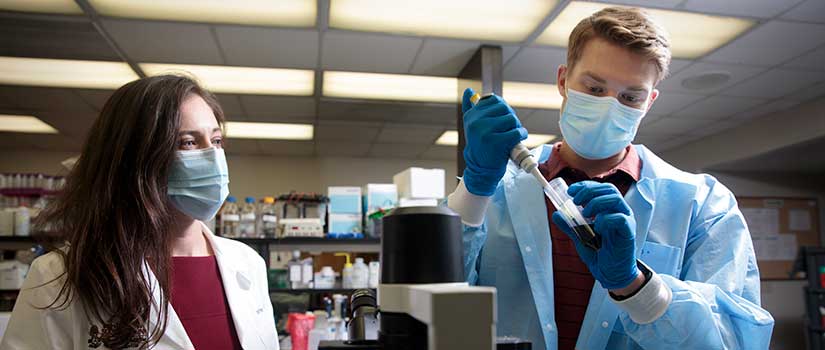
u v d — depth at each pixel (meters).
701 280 0.80
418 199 3.14
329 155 7.07
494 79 3.22
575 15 2.81
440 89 4.14
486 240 0.90
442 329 0.33
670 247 0.81
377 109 4.76
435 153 6.87
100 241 0.89
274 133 5.75
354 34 3.06
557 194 0.64
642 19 0.77
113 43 3.18
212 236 1.14
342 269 3.80
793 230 6.09
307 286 3.29
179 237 1.05
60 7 2.71
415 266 0.40
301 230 3.30
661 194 0.86
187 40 3.13
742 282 0.78
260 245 3.21
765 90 4.12
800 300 5.95
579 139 0.85
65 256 0.90
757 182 6.08
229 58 3.44
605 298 0.79
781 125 4.75
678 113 4.80
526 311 0.85
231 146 6.44
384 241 0.44
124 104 0.95
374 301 0.61
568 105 0.84
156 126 0.94
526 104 4.61
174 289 1.00
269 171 7.02
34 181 3.43
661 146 6.28
